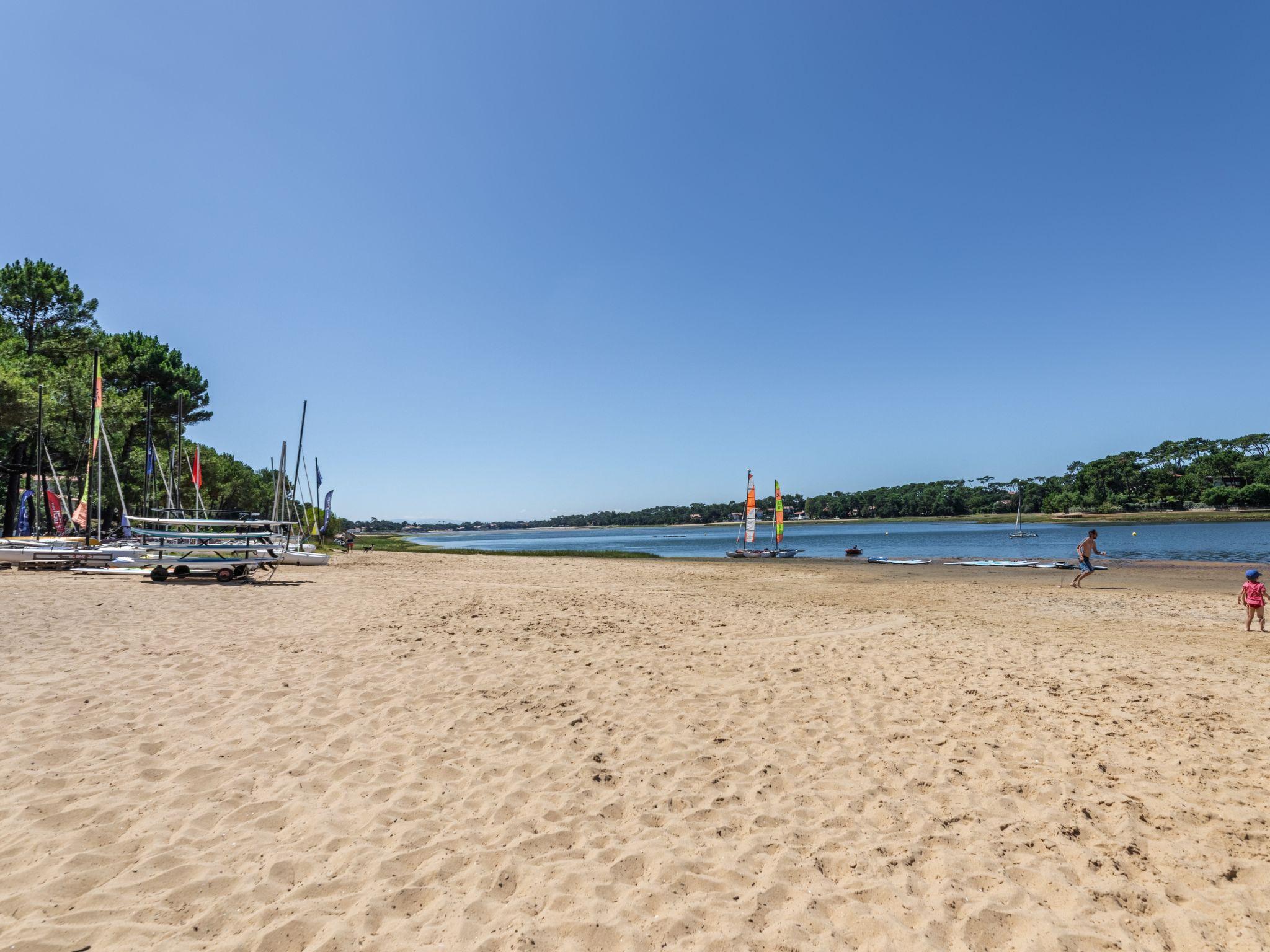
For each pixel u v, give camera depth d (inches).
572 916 124.0
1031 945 117.6
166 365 1608.0
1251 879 138.1
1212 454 5526.6
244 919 119.9
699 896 132.3
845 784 187.2
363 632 392.8
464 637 385.4
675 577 1030.4
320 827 155.3
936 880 138.6
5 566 720.3
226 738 208.1
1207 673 315.9
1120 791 180.1
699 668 323.6
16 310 1341.0
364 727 223.5
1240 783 183.6
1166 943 118.0
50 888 126.2
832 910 128.0
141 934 114.3
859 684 295.7
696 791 182.4
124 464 1384.1
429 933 117.7
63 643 335.3
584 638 396.2
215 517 1053.8
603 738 222.2
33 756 187.2
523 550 2276.1
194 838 148.1
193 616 434.6
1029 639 421.4
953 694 277.6
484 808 168.7
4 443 1154.0
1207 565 1189.1
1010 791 181.8
